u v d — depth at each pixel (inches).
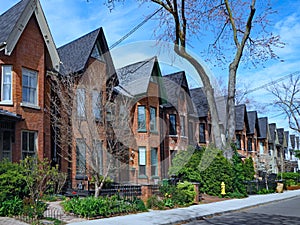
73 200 478.6
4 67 602.2
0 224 381.7
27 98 626.2
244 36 833.5
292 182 1403.8
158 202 561.0
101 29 759.1
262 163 1325.0
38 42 652.7
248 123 1715.1
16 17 616.4
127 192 595.2
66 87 631.2
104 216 461.1
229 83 864.9
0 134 595.5
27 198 432.8
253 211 592.4
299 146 2674.7
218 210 565.9
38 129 630.5
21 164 482.9
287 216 525.7
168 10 596.1
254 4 802.8
